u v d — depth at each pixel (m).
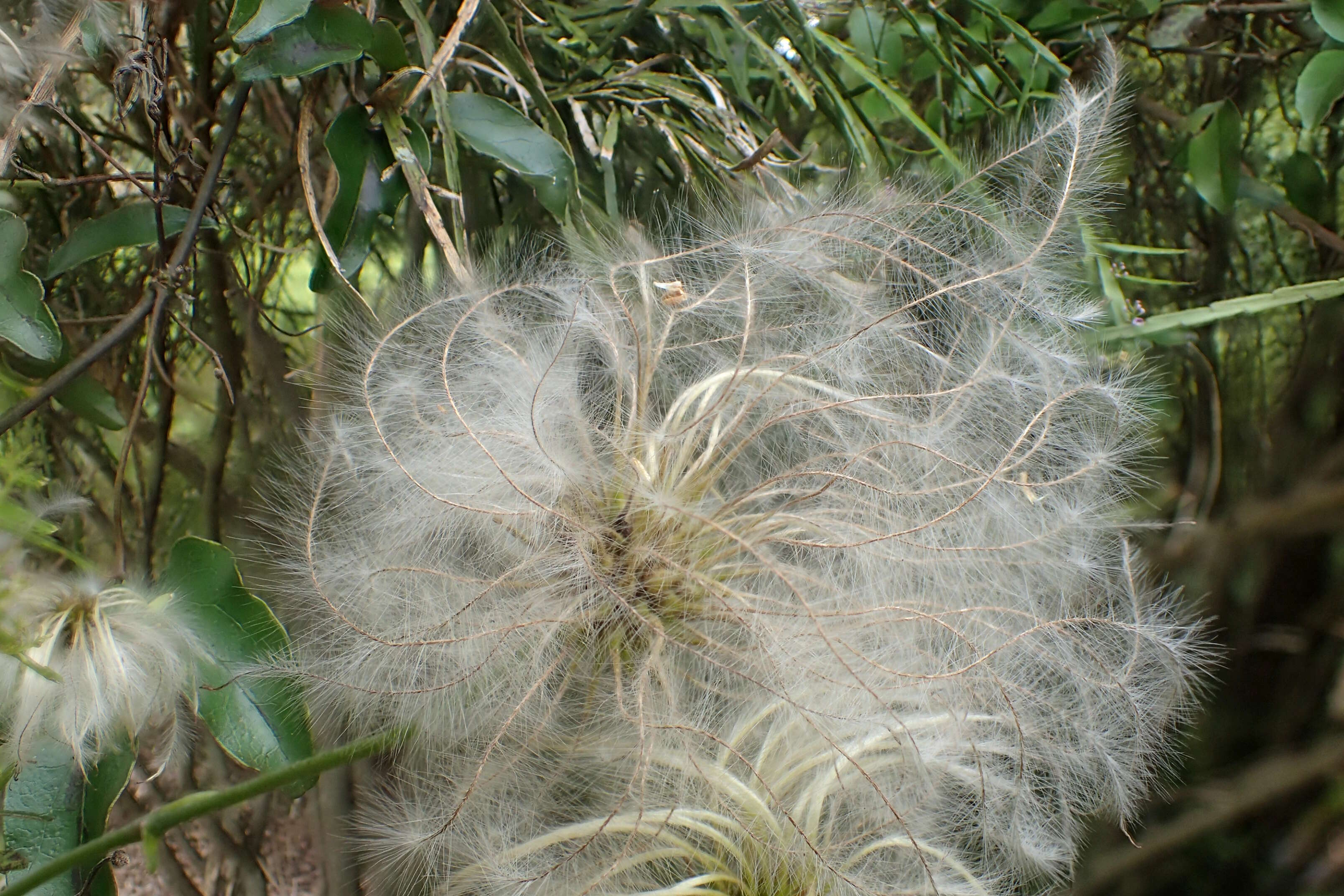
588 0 0.24
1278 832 0.35
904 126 0.27
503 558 0.21
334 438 0.21
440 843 0.20
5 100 0.21
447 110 0.21
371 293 0.26
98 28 0.20
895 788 0.21
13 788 0.20
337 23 0.20
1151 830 0.33
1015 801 0.21
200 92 0.23
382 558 0.21
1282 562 0.33
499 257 0.23
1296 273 0.30
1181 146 0.27
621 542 0.21
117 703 0.20
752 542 0.21
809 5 0.26
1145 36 0.26
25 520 0.19
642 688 0.20
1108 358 0.24
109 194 0.24
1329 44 0.25
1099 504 0.22
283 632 0.20
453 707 0.20
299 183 0.25
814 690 0.20
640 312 0.22
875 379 0.22
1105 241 0.26
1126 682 0.21
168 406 0.25
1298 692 0.34
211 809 0.19
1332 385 0.31
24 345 0.20
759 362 0.22
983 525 0.22
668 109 0.24
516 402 0.21
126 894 0.27
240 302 0.25
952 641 0.21
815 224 0.22
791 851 0.21
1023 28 0.26
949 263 0.22
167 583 0.21
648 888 0.21
